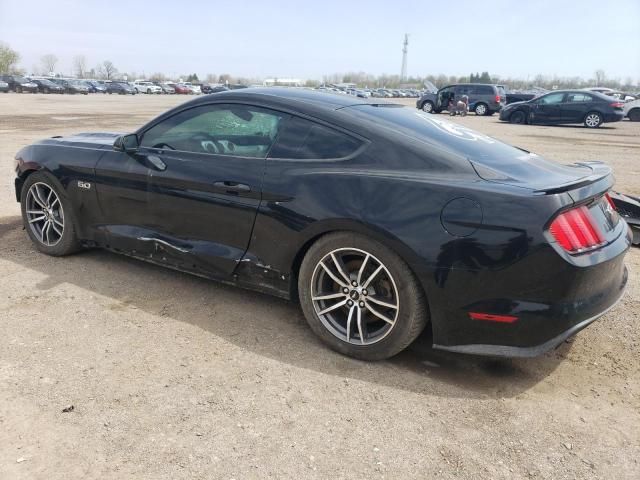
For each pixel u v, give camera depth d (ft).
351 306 9.69
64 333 10.22
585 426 8.05
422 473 7.00
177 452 7.18
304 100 10.71
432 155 9.23
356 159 9.60
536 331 8.32
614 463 7.29
